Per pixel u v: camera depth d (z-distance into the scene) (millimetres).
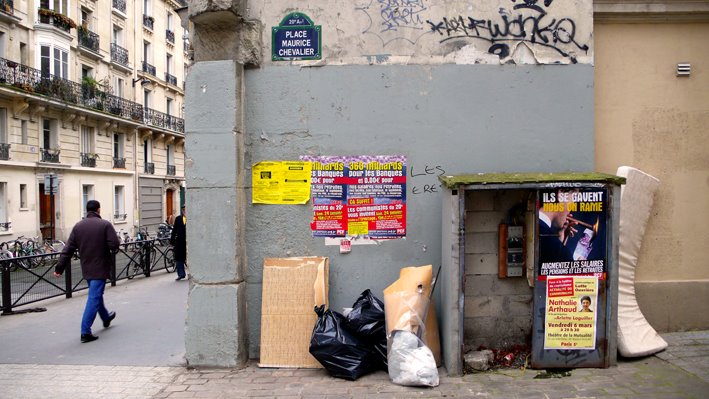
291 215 5258
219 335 5004
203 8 4977
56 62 25469
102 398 4301
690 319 5520
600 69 5512
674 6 5406
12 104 22484
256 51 5215
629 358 4883
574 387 4270
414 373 4355
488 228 5023
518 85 5266
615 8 5395
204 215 5047
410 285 4680
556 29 5281
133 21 33781
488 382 4441
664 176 5559
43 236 25078
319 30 5246
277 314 5086
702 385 4227
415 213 5258
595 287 4641
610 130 5516
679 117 5559
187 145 5059
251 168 5262
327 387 4438
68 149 26359
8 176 22031
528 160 5277
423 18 5254
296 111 5254
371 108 5250
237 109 5090
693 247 5559
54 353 5633
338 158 5250
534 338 4664
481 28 5262
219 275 5027
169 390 4449
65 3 26656
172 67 39969
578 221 4629
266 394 4312
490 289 5035
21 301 8477
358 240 5250
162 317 7465
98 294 6297
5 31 22844
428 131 5254
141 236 26672
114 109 29859
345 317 4836
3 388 4547
